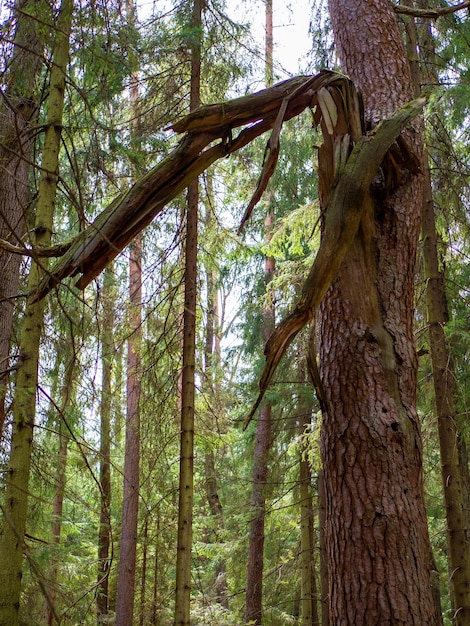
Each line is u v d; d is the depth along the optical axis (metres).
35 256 2.37
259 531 10.97
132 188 2.98
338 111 3.29
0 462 4.87
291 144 9.73
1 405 4.21
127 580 9.01
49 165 3.64
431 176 7.37
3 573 3.05
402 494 3.02
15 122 2.54
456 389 6.89
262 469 11.22
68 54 3.78
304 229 8.17
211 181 8.30
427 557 3.04
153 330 7.55
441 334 6.69
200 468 12.43
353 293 3.27
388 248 3.37
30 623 5.20
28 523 6.37
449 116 6.84
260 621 10.62
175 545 9.05
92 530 11.66
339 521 3.08
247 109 3.21
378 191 3.47
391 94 3.75
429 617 2.89
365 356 3.20
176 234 7.29
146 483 7.75
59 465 6.09
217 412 8.91
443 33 7.40
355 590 2.94
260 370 10.87
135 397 9.55
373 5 3.98
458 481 6.43
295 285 9.72
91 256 2.90
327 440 3.24
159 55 7.36
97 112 5.59
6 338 5.20
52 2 3.55
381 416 3.12
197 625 9.86
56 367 5.40
